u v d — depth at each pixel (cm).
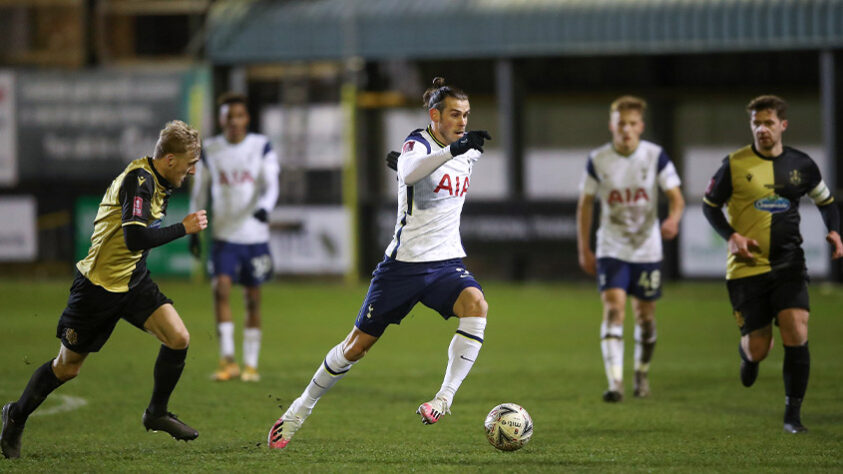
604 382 3381
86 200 7225
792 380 2494
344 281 7088
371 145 8012
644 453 2191
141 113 7188
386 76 8000
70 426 2598
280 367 3750
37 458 2130
